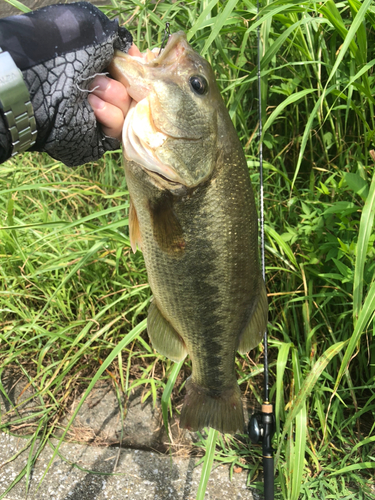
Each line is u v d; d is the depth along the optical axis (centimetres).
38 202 87
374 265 59
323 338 72
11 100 38
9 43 39
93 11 41
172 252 47
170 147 44
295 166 77
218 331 51
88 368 77
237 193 47
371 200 51
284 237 68
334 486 62
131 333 60
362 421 68
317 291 71
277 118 75
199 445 67
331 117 70
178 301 50
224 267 49
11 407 73
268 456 57
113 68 43
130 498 63
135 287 76
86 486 64
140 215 48
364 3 52
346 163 73
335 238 65
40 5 105
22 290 79
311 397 67
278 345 65
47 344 70
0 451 68
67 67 40
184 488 64
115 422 71
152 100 43
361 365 68
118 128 44
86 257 67
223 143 46
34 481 65
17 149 40
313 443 66
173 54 44
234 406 56
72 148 44
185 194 45
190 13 72
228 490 63
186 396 56
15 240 78
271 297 75
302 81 69
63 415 72
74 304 80
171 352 54
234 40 77
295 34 64
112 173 92
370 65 55
